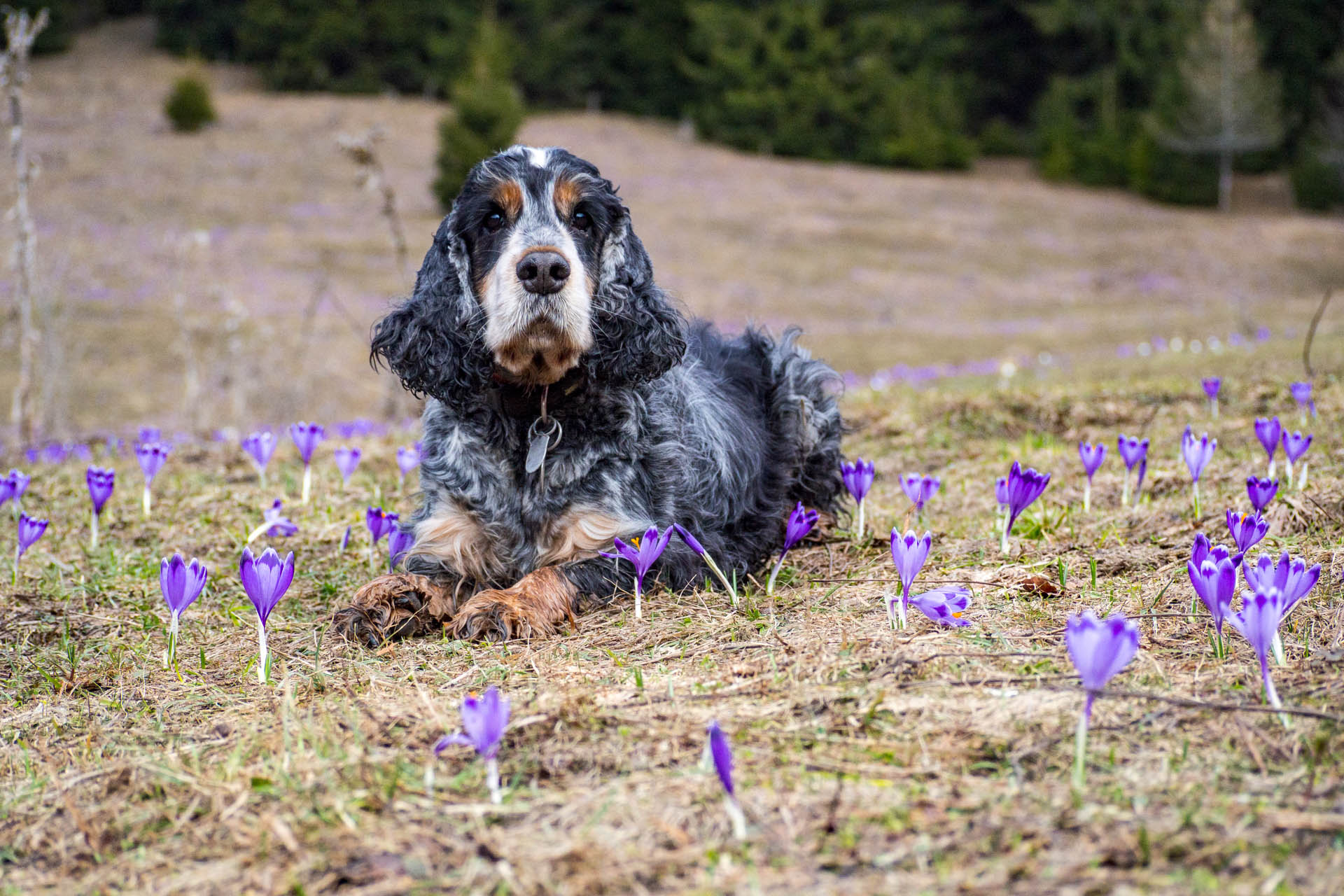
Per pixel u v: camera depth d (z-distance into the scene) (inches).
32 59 1952.5
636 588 155.9
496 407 167.3
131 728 122.8
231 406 595.2
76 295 856.9
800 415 217.9
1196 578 112.2
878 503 228.4
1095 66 2105.1
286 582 130.8
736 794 91.3
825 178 1716.3
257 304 886.4
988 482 233.6
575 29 2049.7
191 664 144.9
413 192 1358.3
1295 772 89.3
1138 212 1641.2
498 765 99.5
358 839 88.3
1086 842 80.8
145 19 2233.0
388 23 1951.3
